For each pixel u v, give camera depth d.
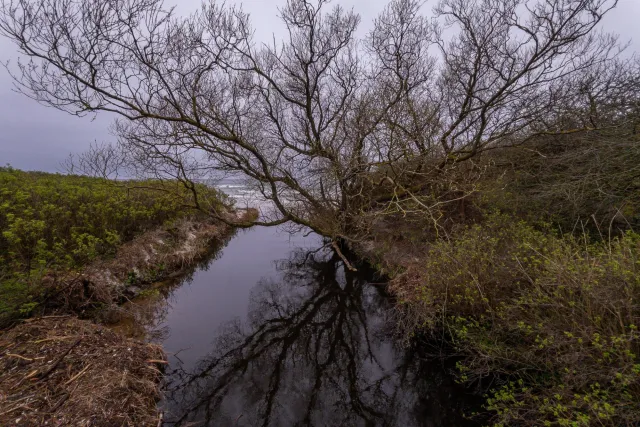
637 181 5.40
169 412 4.32
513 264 4.44
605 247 3.84
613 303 2.99
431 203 8.85
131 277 7.31
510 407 3.31
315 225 10.48
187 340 5.98
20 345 4.00
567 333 2.89
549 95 7.92
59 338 4.18
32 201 7.52
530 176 7.47
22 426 2.94
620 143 5.51
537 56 6.76
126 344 4.55
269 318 7.54
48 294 5.29
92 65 6.25
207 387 5.01
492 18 7.88
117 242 8.02
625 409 2.60
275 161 9.23
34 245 5.80
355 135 9.50
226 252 12.11
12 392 3.29
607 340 2.89
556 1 6.67
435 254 5.87
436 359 5.16
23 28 5.64
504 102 7.92
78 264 6.31
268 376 5.52
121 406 3.40
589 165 6.02
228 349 6.06
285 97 9.27
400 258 8.11
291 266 10.85
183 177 8.68
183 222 11.05
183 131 7.54
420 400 4.86
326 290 9.16
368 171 9.64
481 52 7.82
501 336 4.18
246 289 8.84
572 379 2.98
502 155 8.93
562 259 3.72
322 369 5.76
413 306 5.64
